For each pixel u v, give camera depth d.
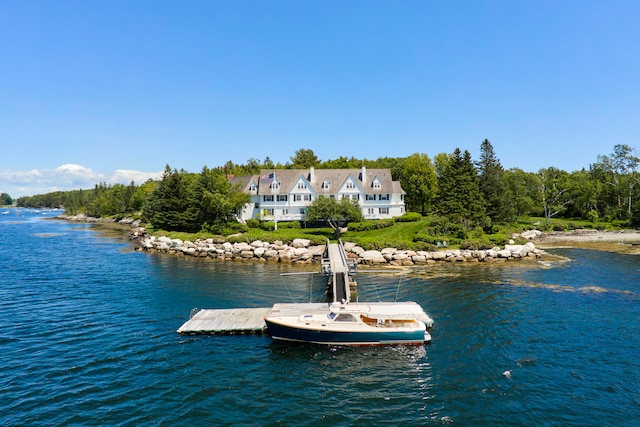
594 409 18.80
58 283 43.69
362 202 85.31
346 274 37.50
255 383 21.41
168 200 83.75
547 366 23.12
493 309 33.44
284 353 25.30
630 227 91.94
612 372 22.33
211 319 30.20
